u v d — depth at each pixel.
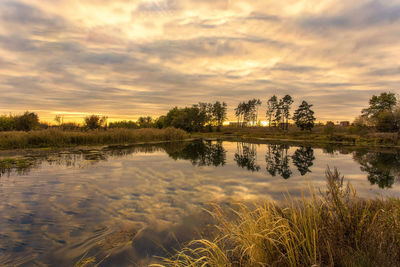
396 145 25.42
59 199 5.85
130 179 8.11
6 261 3.17
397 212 3.45
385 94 40.31
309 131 63.84
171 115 56.41
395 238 2.76
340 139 34.56
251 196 6.29
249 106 87.44
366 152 18.98
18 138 15.66
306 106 63.06
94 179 7.98
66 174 8.60
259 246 2.72
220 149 20.67
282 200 5.87
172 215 4.93
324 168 10.96
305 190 6.90
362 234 2.83
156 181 7.93
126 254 3.39
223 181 8.07
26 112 23.06
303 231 2.92
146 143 23.78
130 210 5.20
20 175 8.34
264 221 3.17
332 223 3.13
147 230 4.19
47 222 4.48
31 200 5.73
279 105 74.00
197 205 5.57
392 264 2.26
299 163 12.64
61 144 17.41
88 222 4.53
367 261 2.27
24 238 3.83
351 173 9.78
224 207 5.39
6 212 4.93
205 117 75.00
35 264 3.11
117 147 18.75
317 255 2.60
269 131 74.38
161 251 3.49
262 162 12.91
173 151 17.33
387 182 8.05
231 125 108.88
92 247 3.58
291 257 2.53
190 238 3.89
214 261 2.74
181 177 8.61
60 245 3.63
